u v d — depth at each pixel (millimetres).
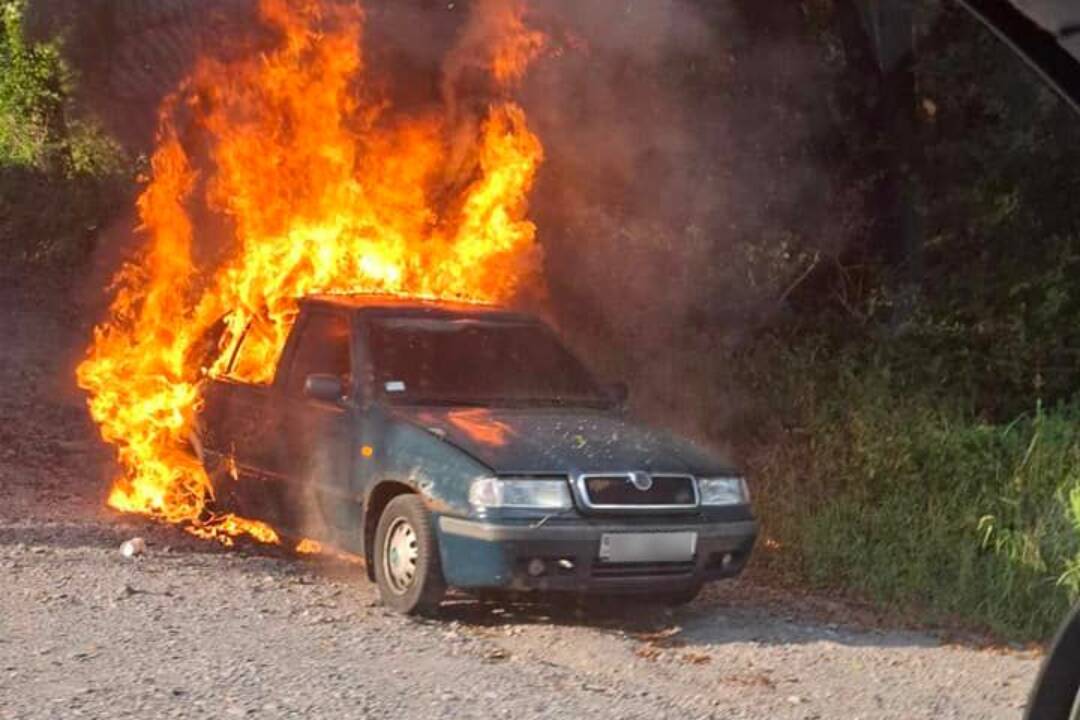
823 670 8953
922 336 15000
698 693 8258
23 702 7391
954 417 13367
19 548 10852
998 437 12664
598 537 9219
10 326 19719
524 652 8969
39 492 13156
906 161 16266
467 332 11008
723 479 9820
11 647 8414
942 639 10055
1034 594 10812
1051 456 12117
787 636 9781
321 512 10508
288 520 10922
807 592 11289
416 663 8516
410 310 11055
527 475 9234
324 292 11633
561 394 10891
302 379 10977
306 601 9883
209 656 8406
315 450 10555
